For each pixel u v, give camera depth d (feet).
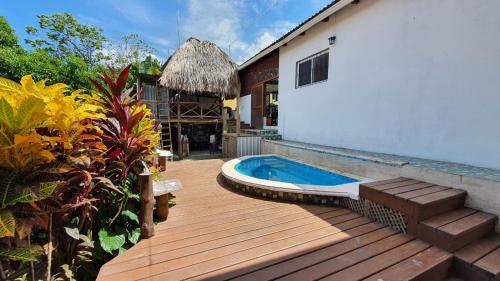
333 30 17.92
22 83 4.48
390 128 13.99
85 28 61.72
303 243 7.19
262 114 29.68
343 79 17.16
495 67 9.64
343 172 14.75
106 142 7.22
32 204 4.33
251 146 24.82
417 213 7.46
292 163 19.20
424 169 10.21
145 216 7.42
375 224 8.58
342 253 6.63
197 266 6.04
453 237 6.55
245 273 5.78
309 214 9.52
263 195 11.76
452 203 8.30
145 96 32.55
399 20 13.25
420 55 12.30
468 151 10.58
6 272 5.10
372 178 12.89
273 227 8.30
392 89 13.78
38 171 4.51
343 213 9.65
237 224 8.54
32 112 4.11
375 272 5.77
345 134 17.21
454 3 10.85
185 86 26.14
